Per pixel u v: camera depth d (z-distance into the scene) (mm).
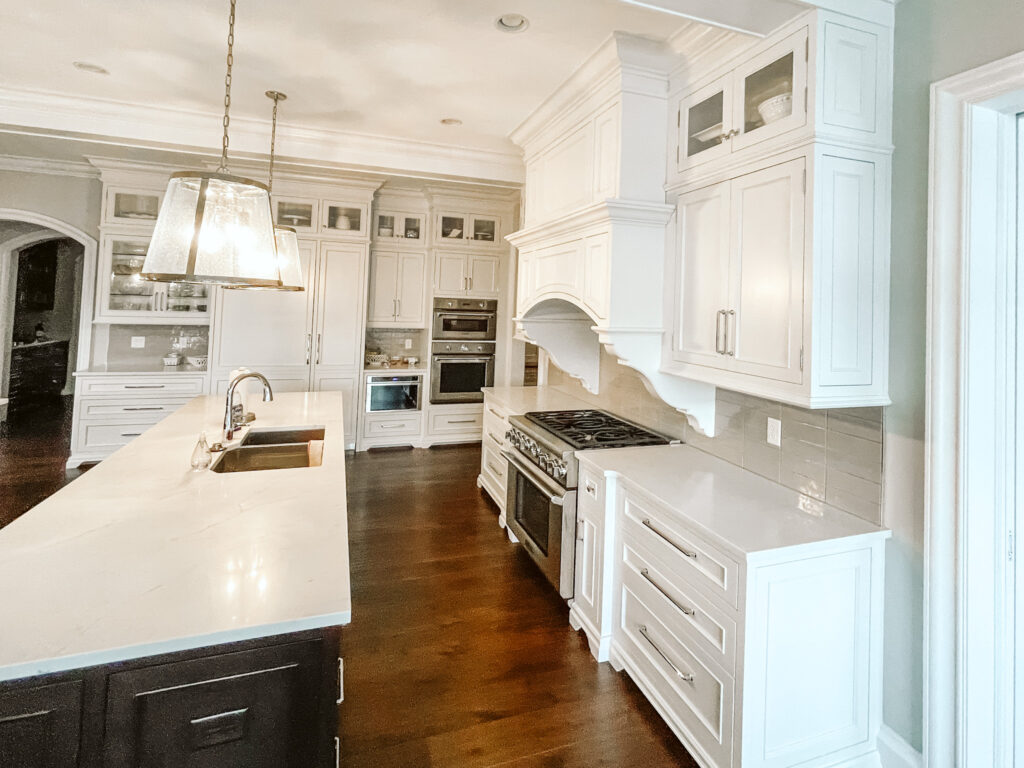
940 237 1631
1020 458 1605
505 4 2244
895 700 1808
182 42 2684
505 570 3254
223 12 2402
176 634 1074
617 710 2104
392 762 1826
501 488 4070
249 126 3727
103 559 1371
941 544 1644
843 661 1780
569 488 2713
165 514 1679
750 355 2010
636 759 1868
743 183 2057
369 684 2219
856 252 1772
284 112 3527
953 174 1607
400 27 2463
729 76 2150
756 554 1622
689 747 1856
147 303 5039
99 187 5055
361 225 5582
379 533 3760
